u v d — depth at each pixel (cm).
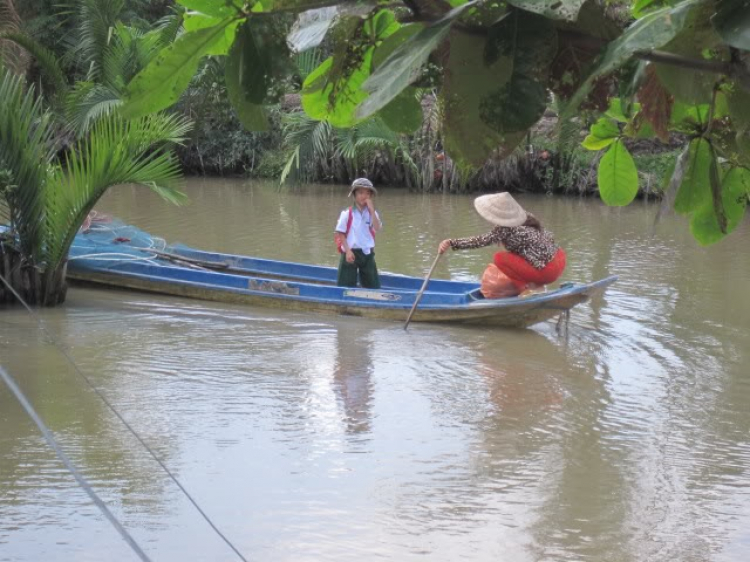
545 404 849
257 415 794
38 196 1128
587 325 1146
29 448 703
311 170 2686
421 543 573
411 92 182
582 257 1602
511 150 145
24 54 2266
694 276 1444
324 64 178
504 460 715
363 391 871
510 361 984
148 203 2259
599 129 212
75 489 634
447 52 144
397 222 1980
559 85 144
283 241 1725
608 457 725
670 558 564
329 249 1648
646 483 678
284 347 1019
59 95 2408
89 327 1079
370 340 1057
